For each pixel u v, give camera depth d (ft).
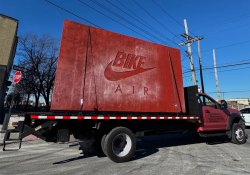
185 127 28.86
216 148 28.27
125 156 20.86
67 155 23.85
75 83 20.21
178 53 29.12
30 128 18.78
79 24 21.40
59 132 19.65
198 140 35.42
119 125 22.62
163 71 26.89
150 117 23.71
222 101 32.19
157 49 26.99
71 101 19.77
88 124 21.16
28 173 17.12
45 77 110.42
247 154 24.47
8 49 63.41
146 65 25.49
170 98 26.78
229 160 21.54
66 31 20.56
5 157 22.81
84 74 20.83
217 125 30.71
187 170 18.01
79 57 20.80
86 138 21.44
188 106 30.66
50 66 111.04
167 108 26.25
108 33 23.07
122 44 23.93
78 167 18.95
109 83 22.25
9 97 150.30
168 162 20.72
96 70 21.61
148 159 22.00
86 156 23.38
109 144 20.44
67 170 17.99
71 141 33.09
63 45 20.18
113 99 22.22
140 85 24.48
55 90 19.26
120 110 22.50
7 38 63.67
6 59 62.85
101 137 22.89
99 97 21.36
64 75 19.79
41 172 17.40
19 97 151.23
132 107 23.40
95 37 22.12
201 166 19.26
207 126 29.53
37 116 18.19
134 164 20.02
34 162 20.70
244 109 57.52
